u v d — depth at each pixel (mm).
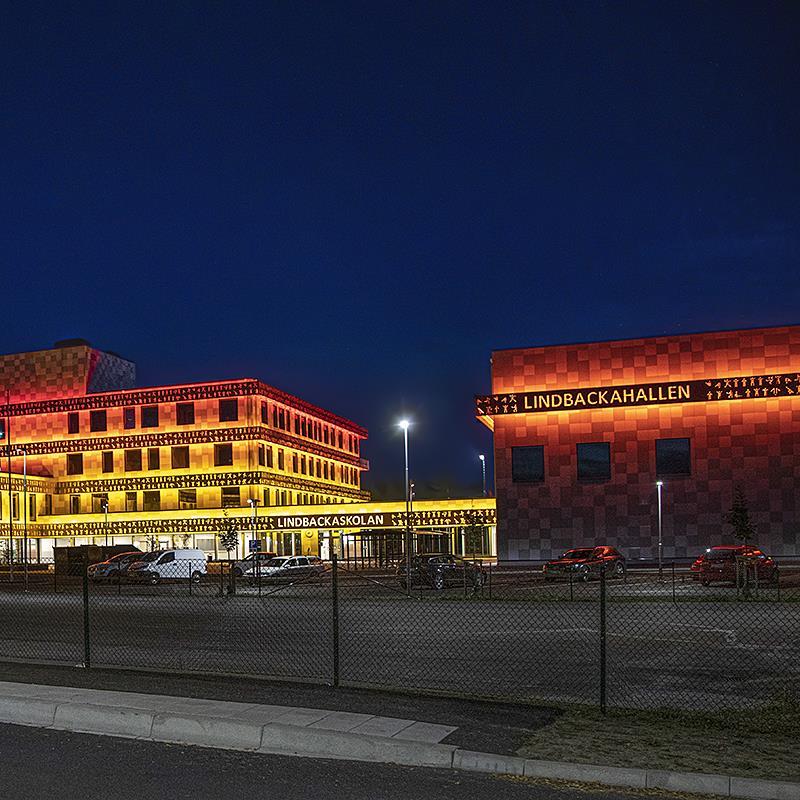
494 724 9227
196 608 26531
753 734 8883
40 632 20516
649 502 53906
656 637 18078
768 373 53438
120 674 12625
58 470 87000
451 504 71312
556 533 54938
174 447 84125
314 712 9617
